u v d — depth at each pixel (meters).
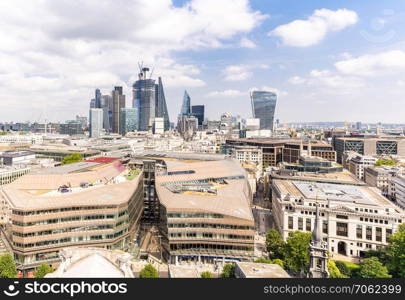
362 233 145.75
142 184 198.12
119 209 137.75
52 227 125.25
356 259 143.88
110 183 174.00
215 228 133.62
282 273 86.00
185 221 134.00
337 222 151.12
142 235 174.62
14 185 153.38
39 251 122.62
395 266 116.38
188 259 135.38
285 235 161.75
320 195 170.25
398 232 123.38
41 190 152.50
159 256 145.38
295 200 167.88
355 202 156.25
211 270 128.75
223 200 147.88
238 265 92.62
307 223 158.00
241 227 131.88
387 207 145.75
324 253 81.69
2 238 145.25
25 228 120.38
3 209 177.88
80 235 130.25
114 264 73.69
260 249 154.00
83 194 141.88
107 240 134.12
